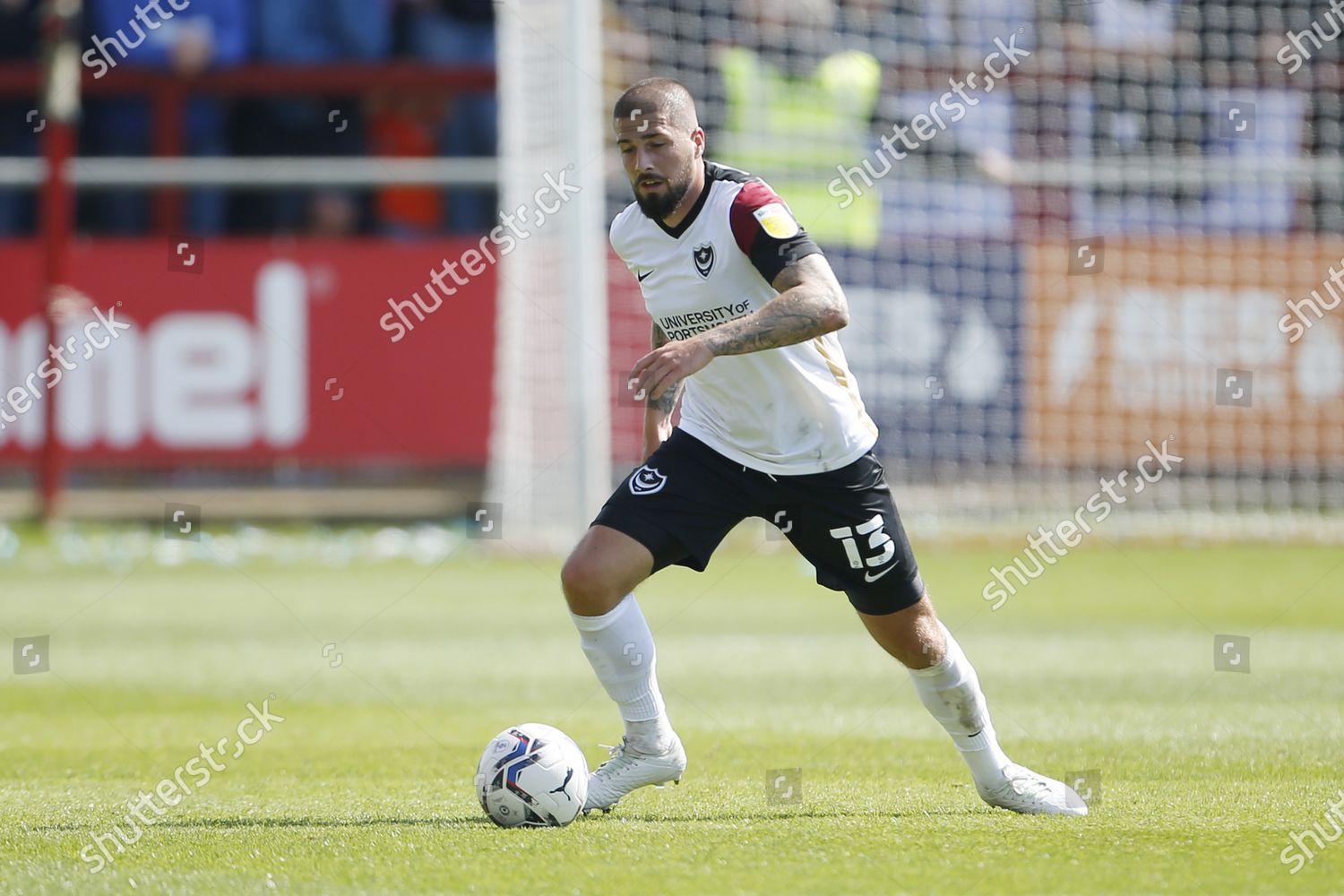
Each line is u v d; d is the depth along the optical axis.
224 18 58.72
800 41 53.41
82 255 49.50
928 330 50.50
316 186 57.91
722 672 27.05
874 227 49.78
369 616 35.59
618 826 14.31
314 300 49.78
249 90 59.50
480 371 49.84
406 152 60.44
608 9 51.44
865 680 25.98
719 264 14.26
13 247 49.66
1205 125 55.75
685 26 52.44
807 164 49.34
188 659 29.19
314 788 16.81
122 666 28.41
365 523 52.75
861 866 12.41
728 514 14.82
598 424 45.97
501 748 14.46
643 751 15.09
